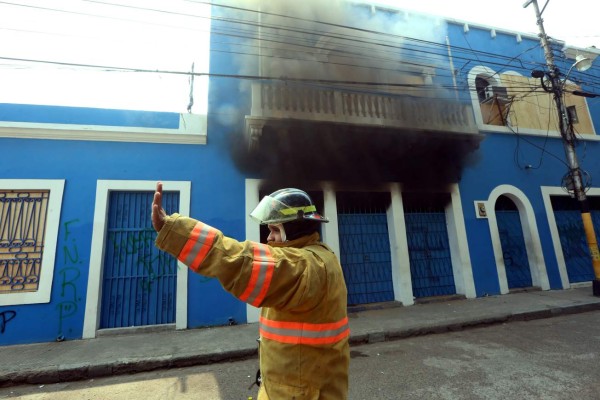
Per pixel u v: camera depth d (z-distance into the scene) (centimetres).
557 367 380
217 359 450
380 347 489
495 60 962
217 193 660
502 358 418
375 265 755
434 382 354
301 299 109
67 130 596
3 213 559
